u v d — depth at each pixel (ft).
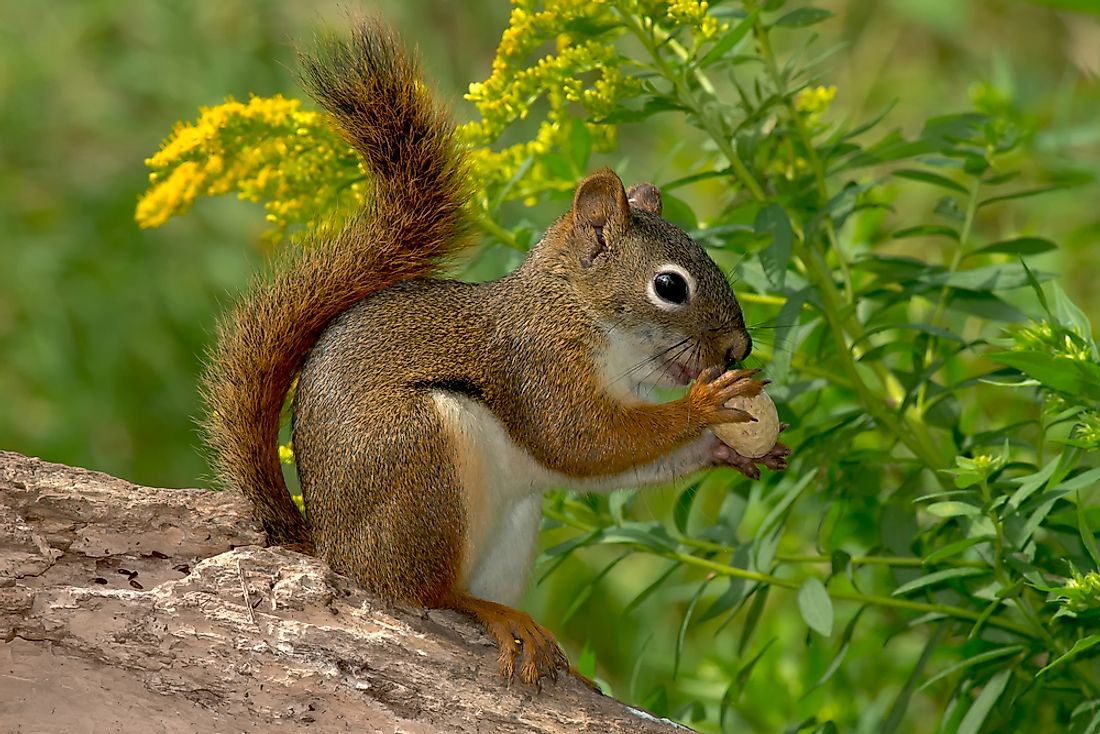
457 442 27.50
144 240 53.47
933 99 57.82
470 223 30.73
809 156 34.53
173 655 23.94
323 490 27.48
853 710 38.83
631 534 32.42
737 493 34.94
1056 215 48.62
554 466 29.99
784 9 57.52
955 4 55.62
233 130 33.55
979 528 30.01
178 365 53.42
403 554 26.99
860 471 35.55
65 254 52.13
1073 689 32.76
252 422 28.50
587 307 30.12
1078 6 26.14
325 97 29.94
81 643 23.73
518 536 30.35
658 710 33.50
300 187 34.12
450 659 25.43
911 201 52.95
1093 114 53.21
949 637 35.40
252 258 53.01
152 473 53.57
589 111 33.04
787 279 33.73
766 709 39.14
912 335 38.58
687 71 32.58
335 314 29.45
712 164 37.09
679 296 30.01
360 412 27.45
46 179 54.19
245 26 54.54
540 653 26.09
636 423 29.50
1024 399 40.78
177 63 54.03
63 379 51.65
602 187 30.35
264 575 25.11
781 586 31.32
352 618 25.31
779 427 29.94
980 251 34.50
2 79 53.98
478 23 58.70
